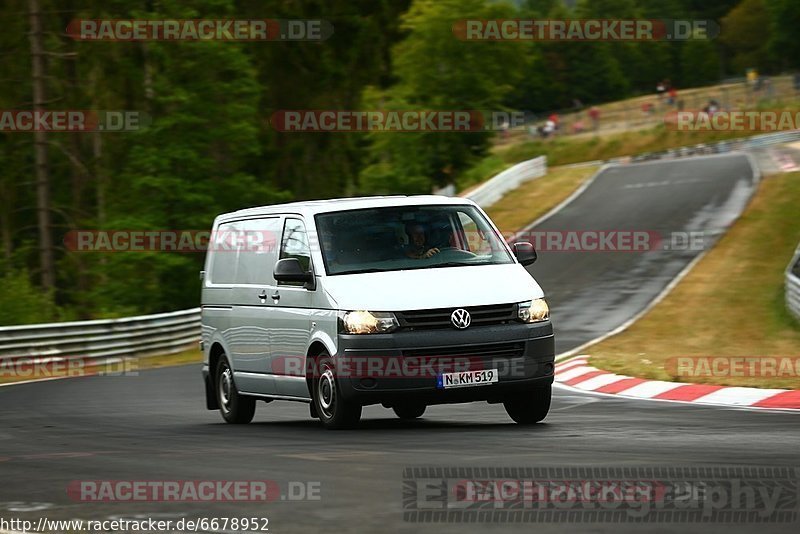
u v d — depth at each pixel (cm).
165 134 14162
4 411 4669
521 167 18550
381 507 1802
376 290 3173
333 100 18425
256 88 14688
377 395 3100
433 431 3075
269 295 3572
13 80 14538
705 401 3878
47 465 2570
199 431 3431
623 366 5206
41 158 13325
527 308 3200
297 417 4041
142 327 8656
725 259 10850
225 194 14525
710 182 16475
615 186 17312
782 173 16275
